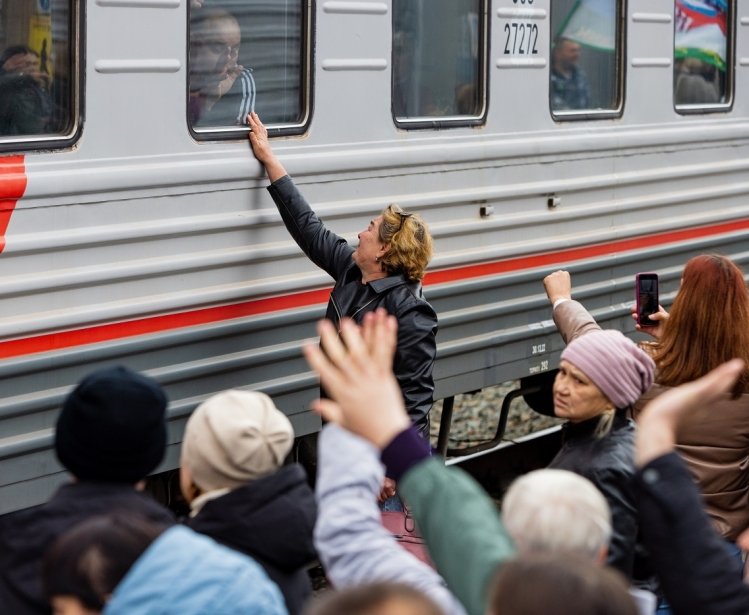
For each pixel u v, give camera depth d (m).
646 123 9.88
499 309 8.77
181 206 6.71
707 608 3.18
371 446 3.67
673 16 10.05
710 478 5.54
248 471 4.06
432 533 3.21
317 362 3.33
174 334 6.75
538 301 9.10
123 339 6.50
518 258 8.89
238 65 6.96
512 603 2.58
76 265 6.25
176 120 6.64
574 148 9.22
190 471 4.13
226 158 6.90
